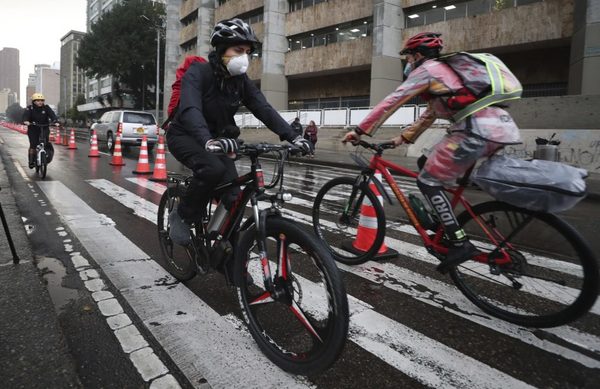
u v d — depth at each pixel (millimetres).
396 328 2941
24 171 10516
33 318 2828
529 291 3480
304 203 7527
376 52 26328
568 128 14906
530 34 21203
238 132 2791
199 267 3174
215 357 2492
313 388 2244
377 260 4379
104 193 7809
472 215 3246
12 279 3459
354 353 2609
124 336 2709
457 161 2961
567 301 3160
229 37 2650
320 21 31906
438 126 18297
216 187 2852
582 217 7223
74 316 2969
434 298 3455
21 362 2352
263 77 34594
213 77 2818
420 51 3266
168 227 3742
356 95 32094
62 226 5387
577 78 18078
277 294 2355
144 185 8859
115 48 51750
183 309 3109
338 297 2084
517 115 15930
